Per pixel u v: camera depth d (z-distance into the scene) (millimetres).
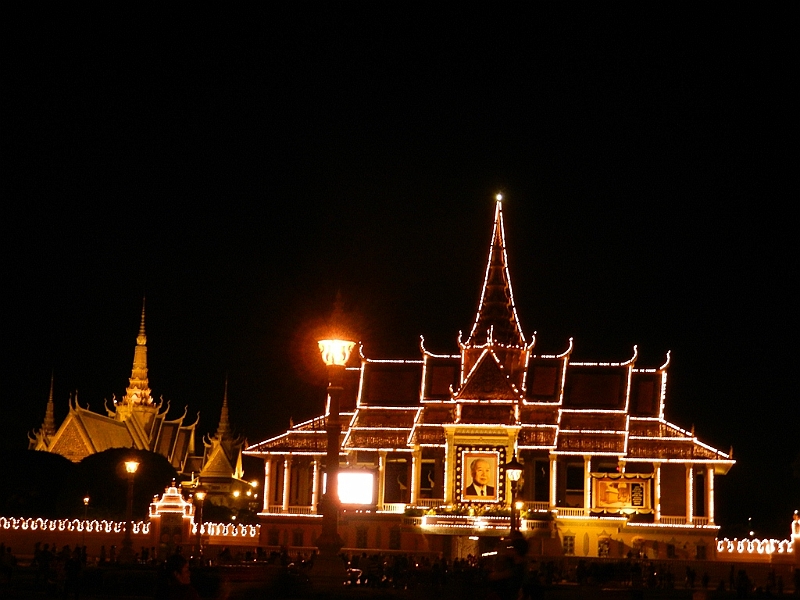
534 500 128125
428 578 78375
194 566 76688
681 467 128250
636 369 134125
